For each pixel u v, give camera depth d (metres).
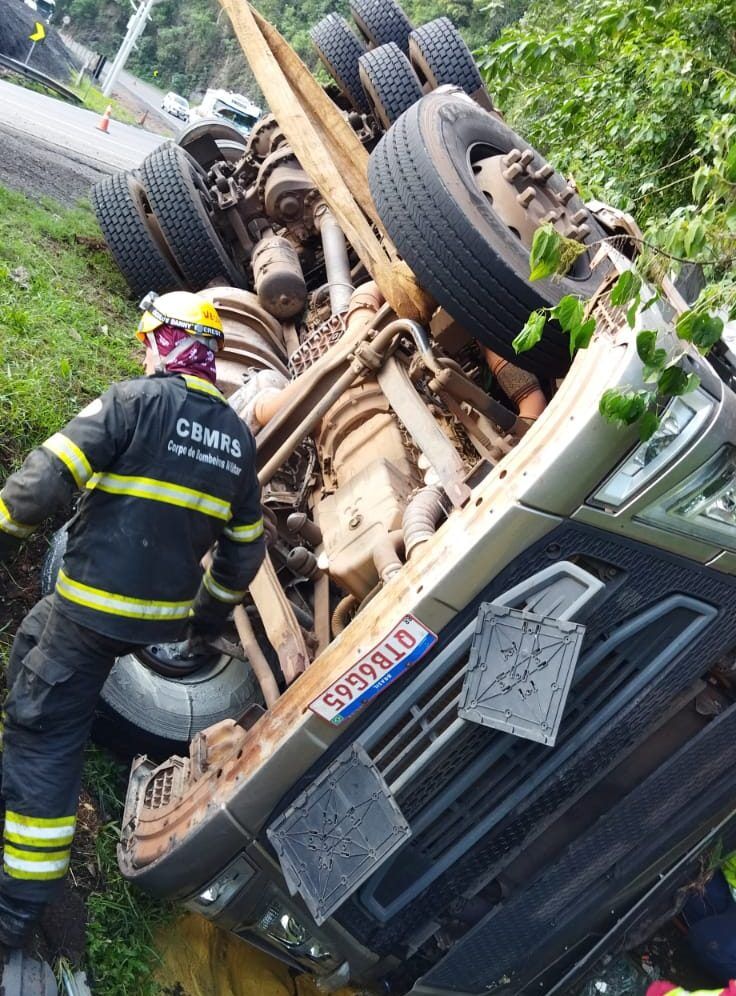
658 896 3.33
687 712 3.04
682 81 6.36
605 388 2.47
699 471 2.55
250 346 4.89
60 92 23.16
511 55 7.18
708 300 2.53
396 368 3.42
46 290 5.28
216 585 2.94
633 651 2.80
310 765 2.73
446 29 6.04
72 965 2.81
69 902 2.95
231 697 3.58
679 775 3.01
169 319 2.66
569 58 7.19
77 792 2.67
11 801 2.59
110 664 2.63
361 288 3.95
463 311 3.27
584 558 2.65
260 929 2.96
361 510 3.35
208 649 3.48
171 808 2.92
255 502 2.80
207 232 5.74
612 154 7.11
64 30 65.12
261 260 5.37
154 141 22.09
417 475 3.52
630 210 6.72
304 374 3.67
